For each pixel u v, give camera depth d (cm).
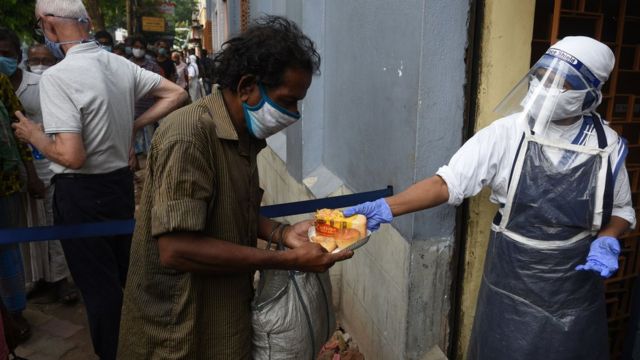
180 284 144
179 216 128
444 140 218
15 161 291
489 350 192
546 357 180
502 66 208
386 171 253
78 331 334
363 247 290
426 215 225
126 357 156
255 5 669
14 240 218
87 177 244
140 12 1856
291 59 136
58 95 226
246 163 152
